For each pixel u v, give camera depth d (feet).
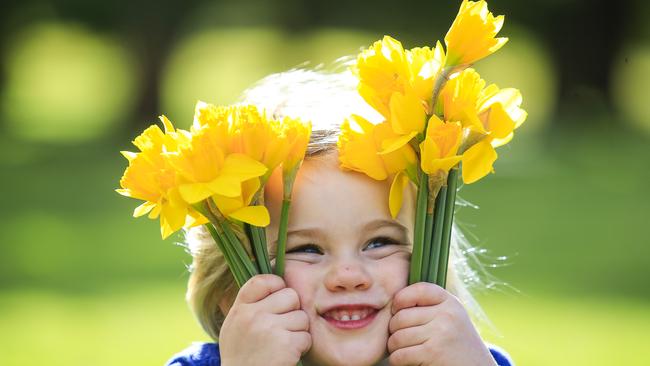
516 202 49.03
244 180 7.71
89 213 46.73
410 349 8.43
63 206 48.93
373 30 113.60
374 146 8.34
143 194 8.04
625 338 24.04
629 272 32.68
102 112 99.40
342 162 8.60
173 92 108.58
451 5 105.50
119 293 29.60
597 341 23.65
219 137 7.77
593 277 31.73
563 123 83.35
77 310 27.43
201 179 7.65
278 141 7.93
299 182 8.68
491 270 32.53
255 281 8.30
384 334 8.57
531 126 82.43
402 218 8.84
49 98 113.09
